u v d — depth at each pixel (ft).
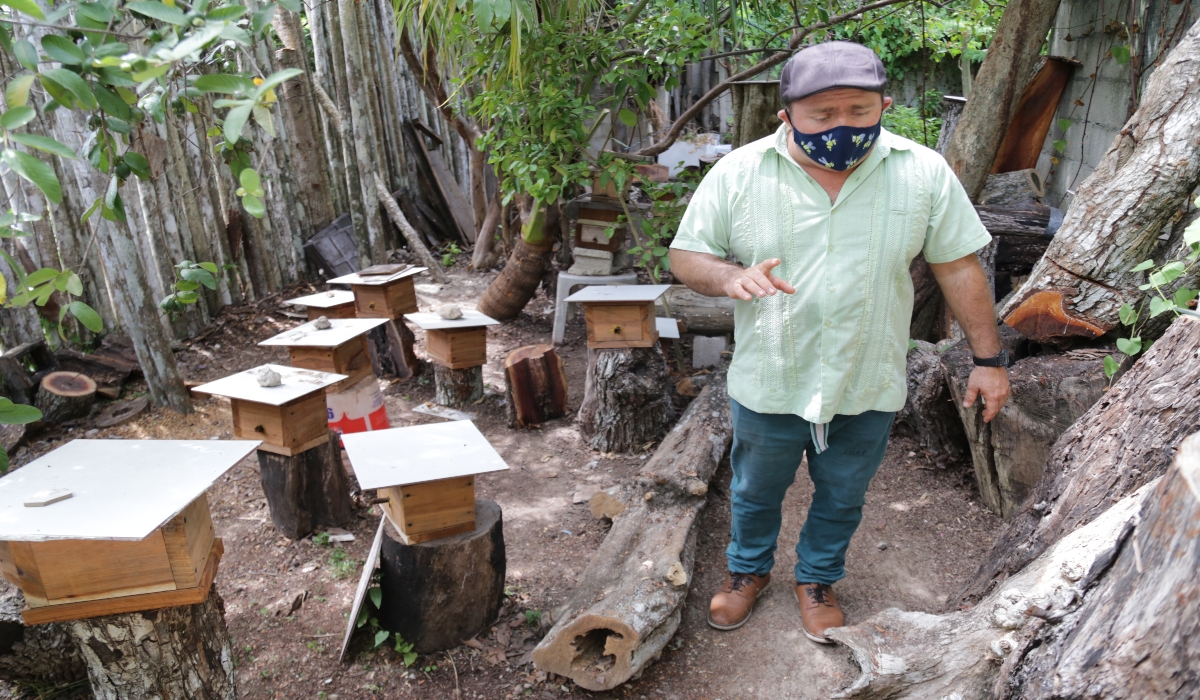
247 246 21.65
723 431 12.27
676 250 7.44
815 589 8.95
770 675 8.37
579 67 15.11
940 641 7.00
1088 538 6.08
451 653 8.82
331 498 11.34
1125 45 14.82
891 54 26.58
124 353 17.21
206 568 6.87
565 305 18.42
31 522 5.69
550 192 15.35
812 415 7.29
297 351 12.73
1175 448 6.66
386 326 17.13
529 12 9.57
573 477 12.96
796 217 6.96
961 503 11.39
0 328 15.60
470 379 15.78
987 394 7.41
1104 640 4.64
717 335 16.83
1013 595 6.43
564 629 7.98
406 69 26.76
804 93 6.32
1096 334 9.97
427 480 7.93
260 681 8.46
